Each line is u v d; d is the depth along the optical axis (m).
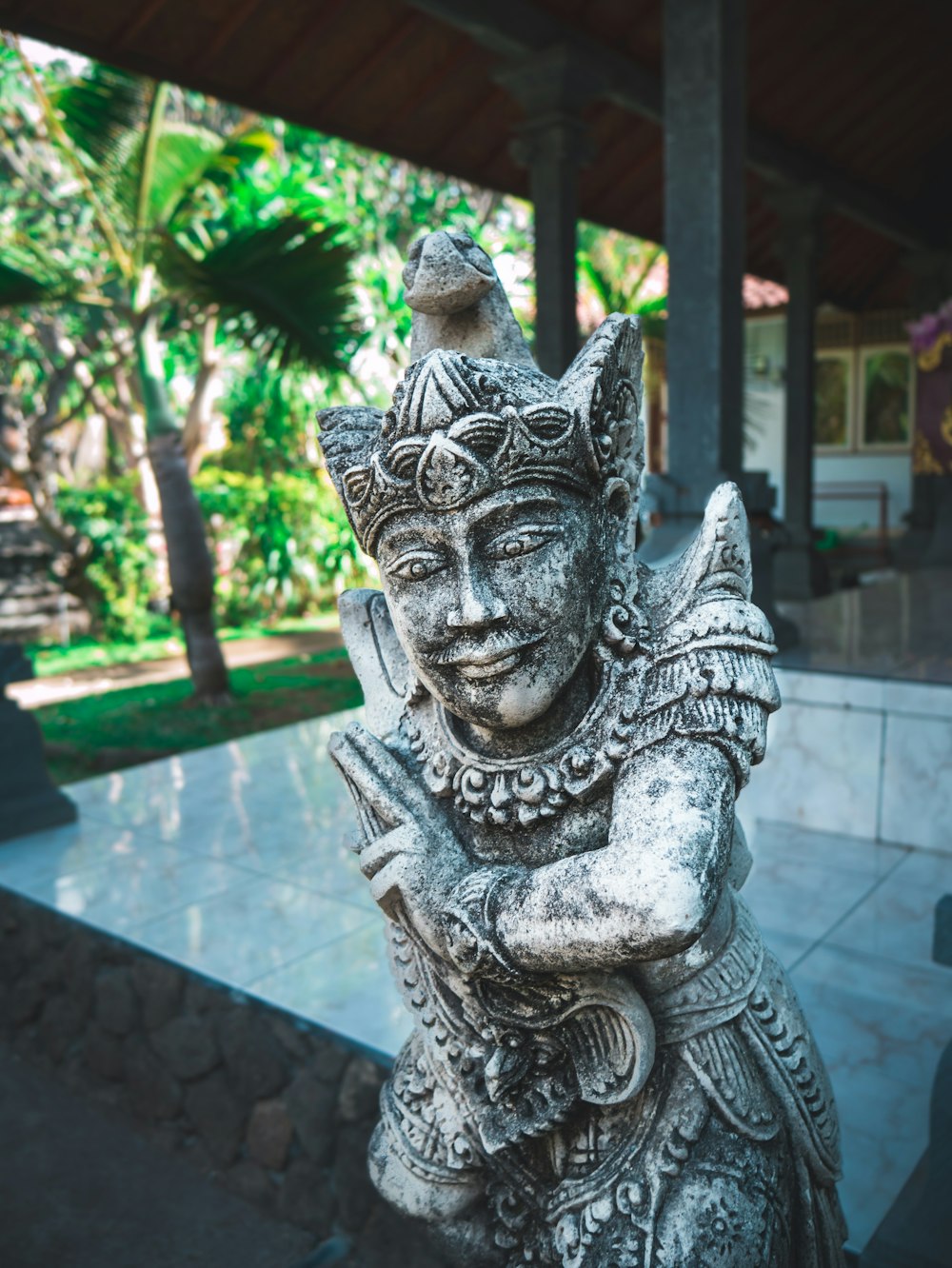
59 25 4.40
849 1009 2.42
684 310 4.20
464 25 4.97
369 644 1.35
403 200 10.00
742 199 4.24
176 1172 2.42
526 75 5.37
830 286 11.58
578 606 1.03
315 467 10.22
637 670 1.06
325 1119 2.23
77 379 9.61
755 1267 1.02
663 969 1.08
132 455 10.08
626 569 1.12
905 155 8.69
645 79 5.80
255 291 5.51
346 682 7.68
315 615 10.76
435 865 1.08
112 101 5.83
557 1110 1.10
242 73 5.18
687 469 4.29
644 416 1.16
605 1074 1.07
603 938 0.91
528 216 11.81
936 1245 1.50
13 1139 2.55
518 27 5.11
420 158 6.44
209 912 3.01
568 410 1.00
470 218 10.49
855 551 12.49
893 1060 2.21
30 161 8.73
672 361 4.25
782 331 14.41
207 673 7.07
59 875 3.35
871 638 4.48
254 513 9.80
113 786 4.40
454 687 1.03
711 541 1.08
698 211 4.11
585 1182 1.09
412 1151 1.22
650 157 7.46
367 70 5.52
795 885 3.17
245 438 10.34
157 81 5.16
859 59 6.83
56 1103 2.72
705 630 1.03
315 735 5.21
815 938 2.80
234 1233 2.19
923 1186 1.56
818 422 14.49
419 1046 1.28
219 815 3.98
